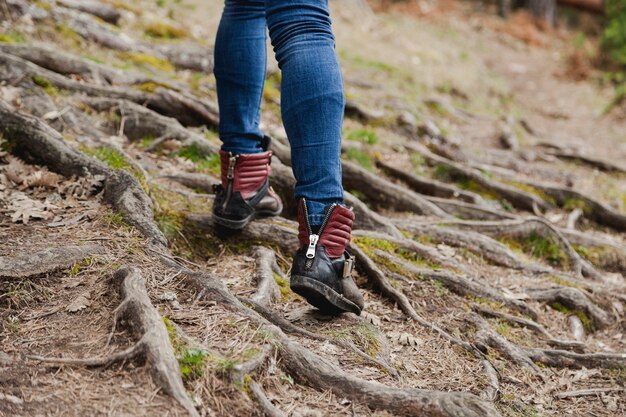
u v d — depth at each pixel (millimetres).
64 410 1727
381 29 13469
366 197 4625
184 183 3781
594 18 21344
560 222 5473
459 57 13875
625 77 13977
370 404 1987
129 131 4410
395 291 3039
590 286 3752
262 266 2910
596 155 8461
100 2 7012
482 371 2498
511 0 23719
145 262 2580
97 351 1981
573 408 2438
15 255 2418
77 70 5004
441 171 5820
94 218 2906
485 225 4289
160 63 6453
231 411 1837
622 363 2760
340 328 2467
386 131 6734
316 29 2289
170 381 1821
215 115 5066
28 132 3453
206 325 2186
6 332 2072
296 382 2068
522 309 3273
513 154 7438
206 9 9969
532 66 16484
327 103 2271
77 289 2334
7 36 5344
